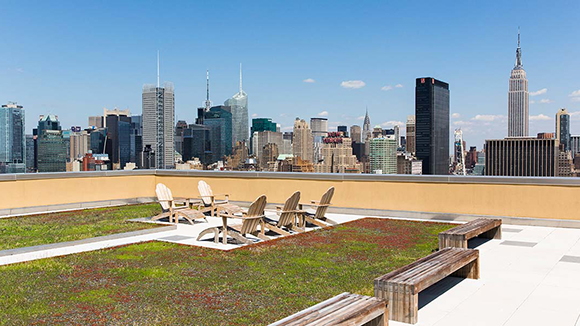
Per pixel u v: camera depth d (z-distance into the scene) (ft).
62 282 19.16
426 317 15.30
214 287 18.48
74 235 30.19
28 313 15.40
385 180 40.34
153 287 18.48
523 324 14.66
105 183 48.65
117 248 26.17
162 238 29.84
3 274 20.36
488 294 17.84
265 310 15.76
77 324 14.43
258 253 24.81
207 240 29.07
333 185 42.73
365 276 20.15
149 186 52.47
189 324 14.47
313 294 17.56
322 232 31.73
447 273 16.99
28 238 29.32
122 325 14.35
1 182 41.11
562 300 17.08
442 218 37.93
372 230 32.60
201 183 40.81
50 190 44.45
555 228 33.45
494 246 27.02
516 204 35.42
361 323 12.03
